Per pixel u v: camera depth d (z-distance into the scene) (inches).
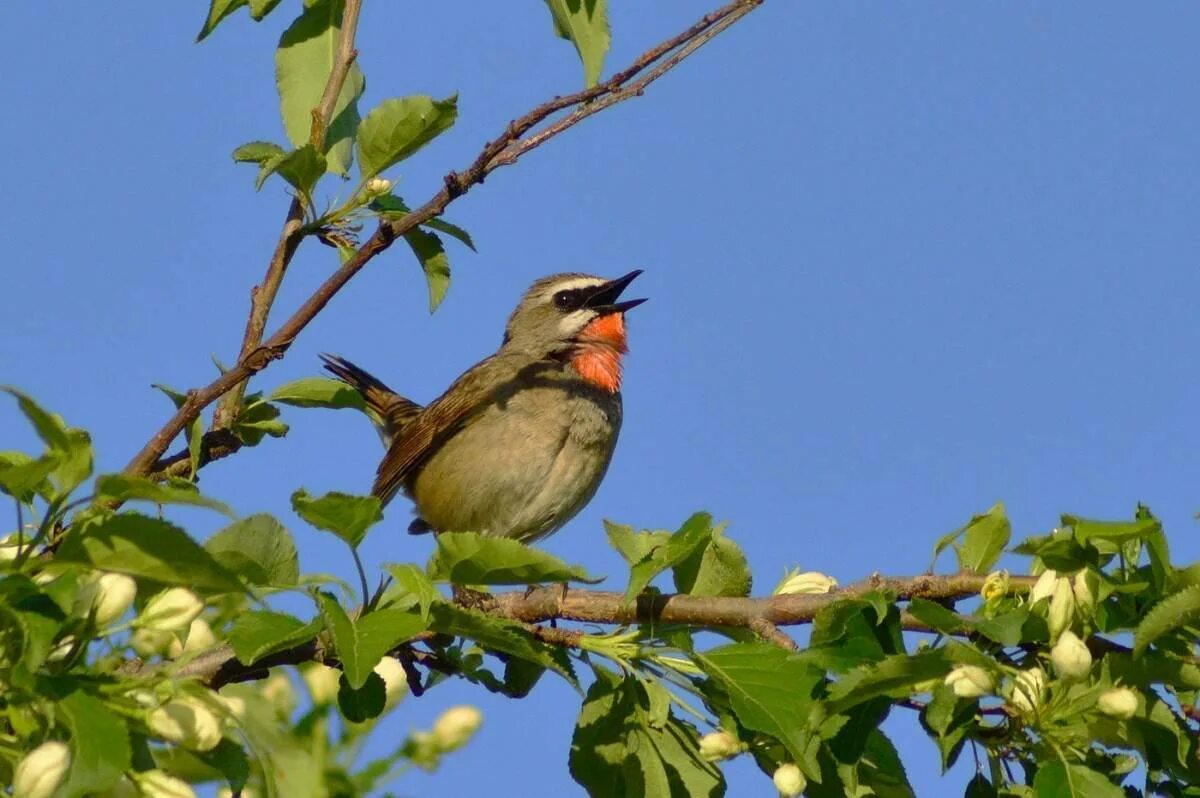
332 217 460.1
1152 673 322.3
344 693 330.3
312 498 311.6
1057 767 316.2
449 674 393.7
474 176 404.5
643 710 369.4
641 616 366.3
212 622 330.0
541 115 400.5
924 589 345.1
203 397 408.5
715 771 370.3
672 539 354.0
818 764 340.5
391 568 327.0
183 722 274.8
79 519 277.3
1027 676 320.8
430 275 502.6
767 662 335.9
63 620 268.4
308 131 498.3
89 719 259.3
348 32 479.8
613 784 369.4
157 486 263.6
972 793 335.9
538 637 368.5
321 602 312.7
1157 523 323.3
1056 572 329.7
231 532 316.2
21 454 314.2
